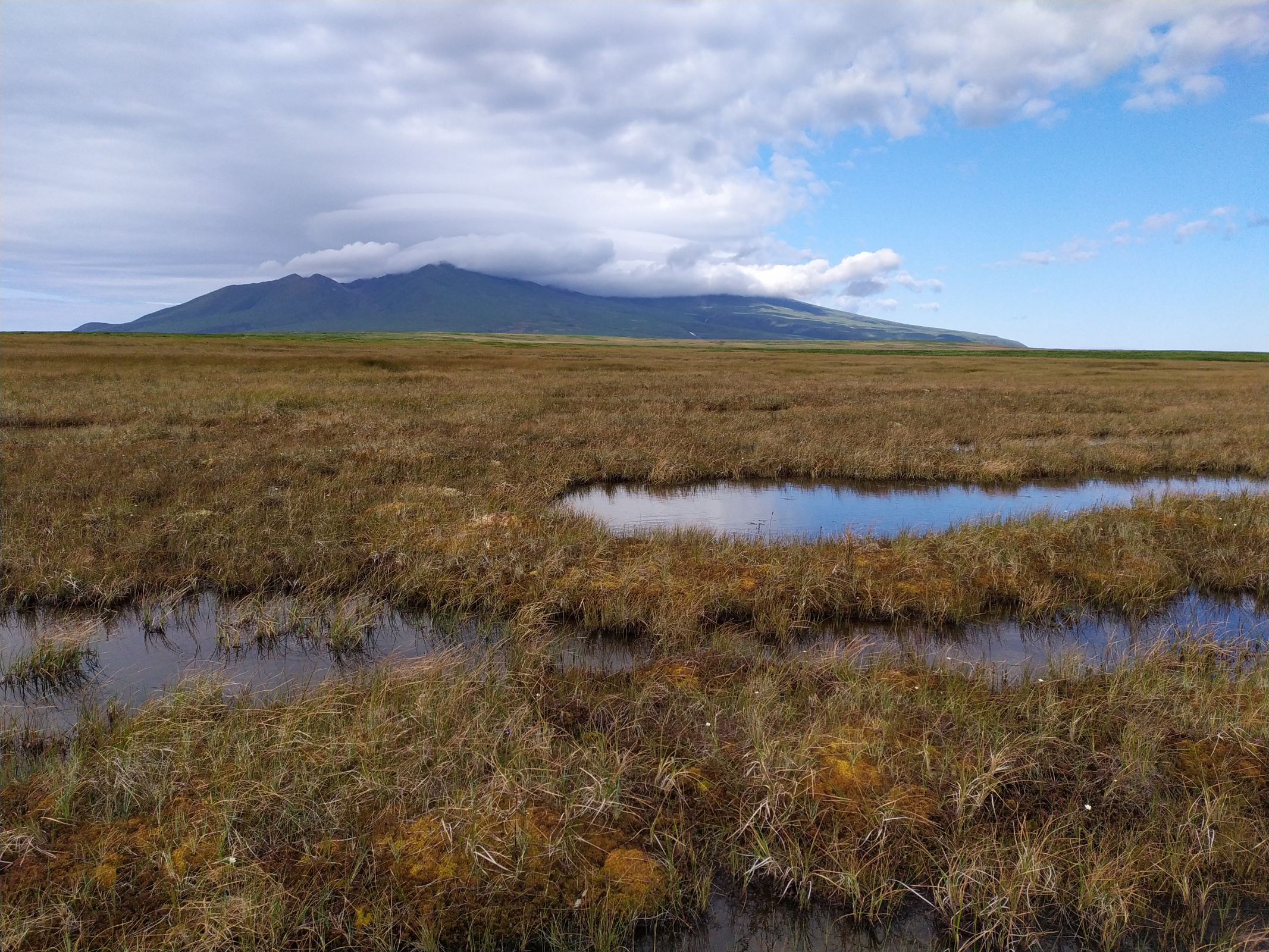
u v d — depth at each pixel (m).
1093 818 4.79
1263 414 28.38
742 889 4.31
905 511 14.96
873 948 3.98
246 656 7.59
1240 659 7.28
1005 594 9.39
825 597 8.97
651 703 6.11
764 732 5.50
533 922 3.97
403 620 8.66
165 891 3.99
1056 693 6.48
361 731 5.33
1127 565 10.16
